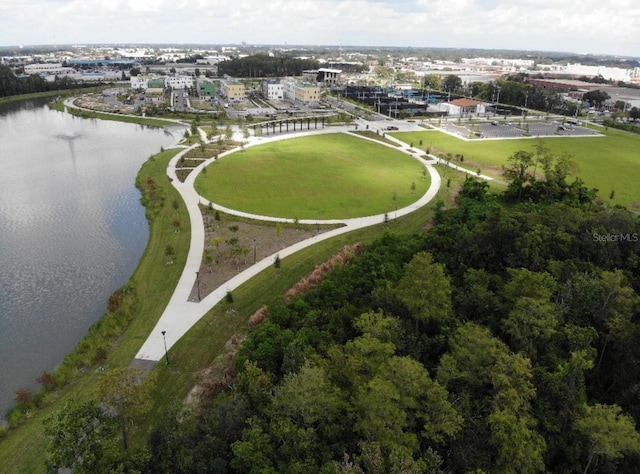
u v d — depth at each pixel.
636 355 61.56
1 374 64.56
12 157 175.38
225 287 83.38
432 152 183.50
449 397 52.88
